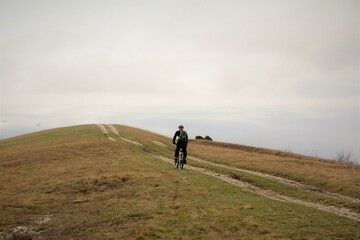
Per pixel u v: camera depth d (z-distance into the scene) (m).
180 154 32.53
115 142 54.44
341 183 27.50
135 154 43.94
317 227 14.55
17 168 36.16
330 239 12.99
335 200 21.61
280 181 29.31
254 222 14.82
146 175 28.00
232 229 14.09
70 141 58.12
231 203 18.55
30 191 24.77
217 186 23.66
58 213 18.64
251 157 43.72
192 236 13.12
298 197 23.02
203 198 19.77
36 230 15.61
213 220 15.27
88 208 18.92
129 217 16.14
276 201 19.84
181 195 20.64
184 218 15.52
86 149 47.12
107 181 26.41
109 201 20.08
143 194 21.23
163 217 15.72
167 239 12.82
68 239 13.66
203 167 35.28
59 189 25.03
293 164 38.00
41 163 38.12
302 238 13.02
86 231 14.59
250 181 28.14
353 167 37.22
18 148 55.22
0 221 17.16
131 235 13.38
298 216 16.25
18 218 17.80
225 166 38.38
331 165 38.34
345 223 15.41
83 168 33.44
